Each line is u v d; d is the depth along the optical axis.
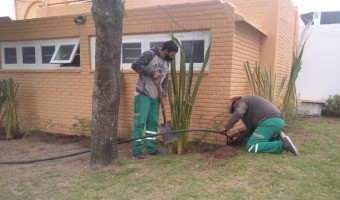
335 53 9.99
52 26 6.78
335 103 9.31
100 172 4.07
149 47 5.83
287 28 8.54
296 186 3.40
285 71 8.89
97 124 4.26
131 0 9.25
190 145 5.34
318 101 9.62
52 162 4.69
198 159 4.46
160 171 4.03
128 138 6.00
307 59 10.35
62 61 6.57
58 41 6.85
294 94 7.82
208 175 3.81
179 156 4.70
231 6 4.98
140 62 4.48
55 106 6.98
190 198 3.20
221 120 5.24
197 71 5.38
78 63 6.73
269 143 4.57
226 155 4.44
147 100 4.64
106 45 4.04
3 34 7.54
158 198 3.23
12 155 5.24
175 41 4.76
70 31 6.56
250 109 4.85
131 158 4.67
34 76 7.20
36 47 7.16
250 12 7.09
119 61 4.24
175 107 4.79
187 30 5.40
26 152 5.42
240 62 5.60
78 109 6.66
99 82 4.15
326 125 7.34
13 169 4.40
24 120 7.38
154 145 4.86
